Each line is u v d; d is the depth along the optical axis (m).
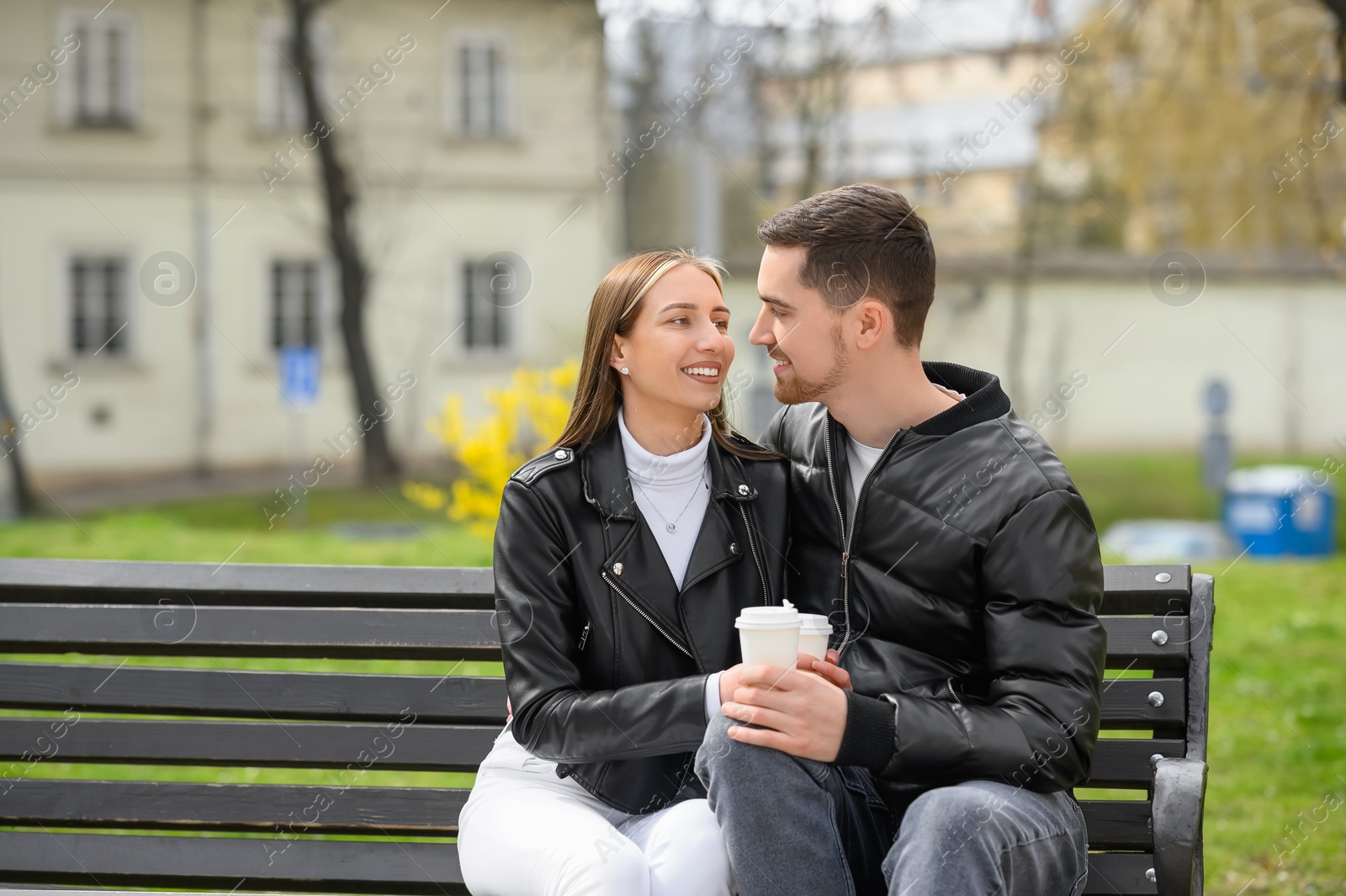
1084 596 1.98
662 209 17.02
